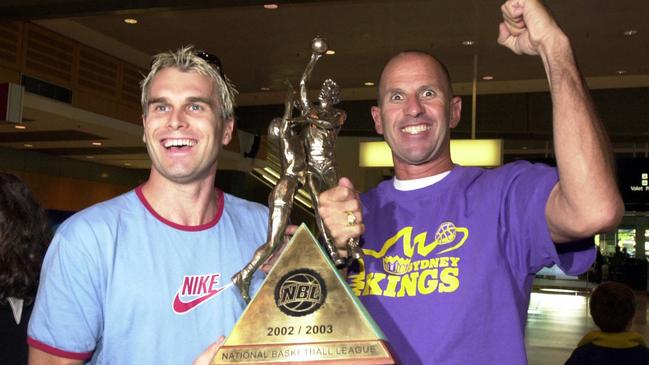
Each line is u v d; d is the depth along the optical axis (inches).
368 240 70.6
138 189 62.2
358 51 337.4
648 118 396.2
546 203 61.3
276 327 49.3
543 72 370.6
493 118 426.3
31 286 75.5
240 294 61.2
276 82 412.5
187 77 59.9
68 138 423.5
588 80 387.5
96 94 369.7
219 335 59.6
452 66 364.2
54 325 55.7
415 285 65.6
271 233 56.2
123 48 364.2
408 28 297.7
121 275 57.7
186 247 60.6
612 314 100.3
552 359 257.3
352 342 48.6
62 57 345.1
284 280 50.4
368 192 75.4
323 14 280.8
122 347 57.2
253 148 542.9
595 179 52.4
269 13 282.2
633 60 342.6
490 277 64.1
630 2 258.2
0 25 310.0
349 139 639.8
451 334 62.8
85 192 554.9
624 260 583.8
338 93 59.1
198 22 299.6
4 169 482.6
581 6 264.8
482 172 70.6
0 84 280.5
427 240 67.7
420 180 71.5
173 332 58.2
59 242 57.4
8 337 73.5
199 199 62.1
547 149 597.0
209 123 60.1
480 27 292.5
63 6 229.1
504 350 62.5
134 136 411.5
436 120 69.7
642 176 392.2
